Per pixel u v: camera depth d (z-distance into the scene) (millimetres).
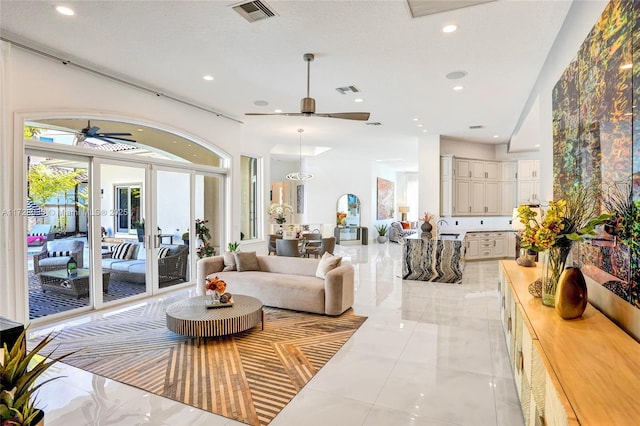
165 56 4164
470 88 5207
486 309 5027
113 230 5141
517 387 2539
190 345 3695
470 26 3404
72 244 4672
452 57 4121
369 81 4930
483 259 9531
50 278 4520
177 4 3084
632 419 1212
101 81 4660
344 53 4035
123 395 2725
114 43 3838
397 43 3771
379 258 10258
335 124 7582
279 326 4281
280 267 5664
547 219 2377
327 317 4633
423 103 5973
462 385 2881
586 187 2518
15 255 3814
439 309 5023
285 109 6398
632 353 1706
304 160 13078
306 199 13062
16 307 3812
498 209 9977
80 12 3227
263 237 9031
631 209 1851
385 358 3393
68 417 2441
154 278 5727
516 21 3297
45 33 3625
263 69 4531
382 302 5395
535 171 9570
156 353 3494
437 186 8734
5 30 3568
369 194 14312
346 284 4840
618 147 1994
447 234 9008
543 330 2008
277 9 3139
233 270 5660
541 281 2721
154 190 5715
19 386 1560
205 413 2490
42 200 4324
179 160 6125
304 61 4273
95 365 3227
